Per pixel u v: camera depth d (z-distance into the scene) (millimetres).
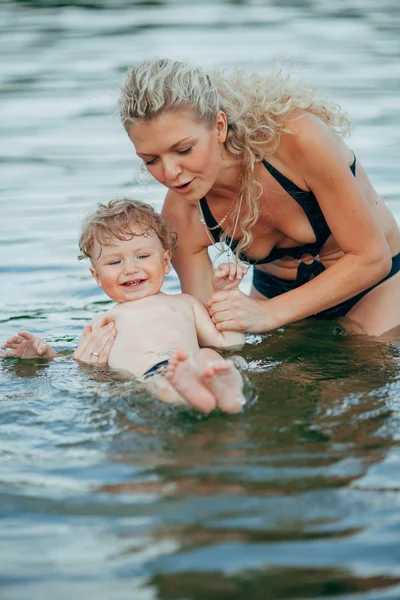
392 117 11812
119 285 5633
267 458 3676
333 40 17328
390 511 3189
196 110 4859
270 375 4820
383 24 19219
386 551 2939
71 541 3064
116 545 3021
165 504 3293
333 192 5246
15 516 3246
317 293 5465
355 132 11180
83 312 6527
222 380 4168
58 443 3949
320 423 4070
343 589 2748
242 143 5199
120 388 4695
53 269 7434
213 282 5602
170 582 2803
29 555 2980
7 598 2746
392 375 4812
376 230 5379
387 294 5934
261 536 3049
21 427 4160
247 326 5426
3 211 8797
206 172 5039
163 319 5445
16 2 23312
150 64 4949
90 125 12203
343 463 3611
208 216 5672
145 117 4832
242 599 2707
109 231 5605
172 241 5852
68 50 16891
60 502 3344
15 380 4941
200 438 3930
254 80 5434
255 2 22922
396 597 2707
